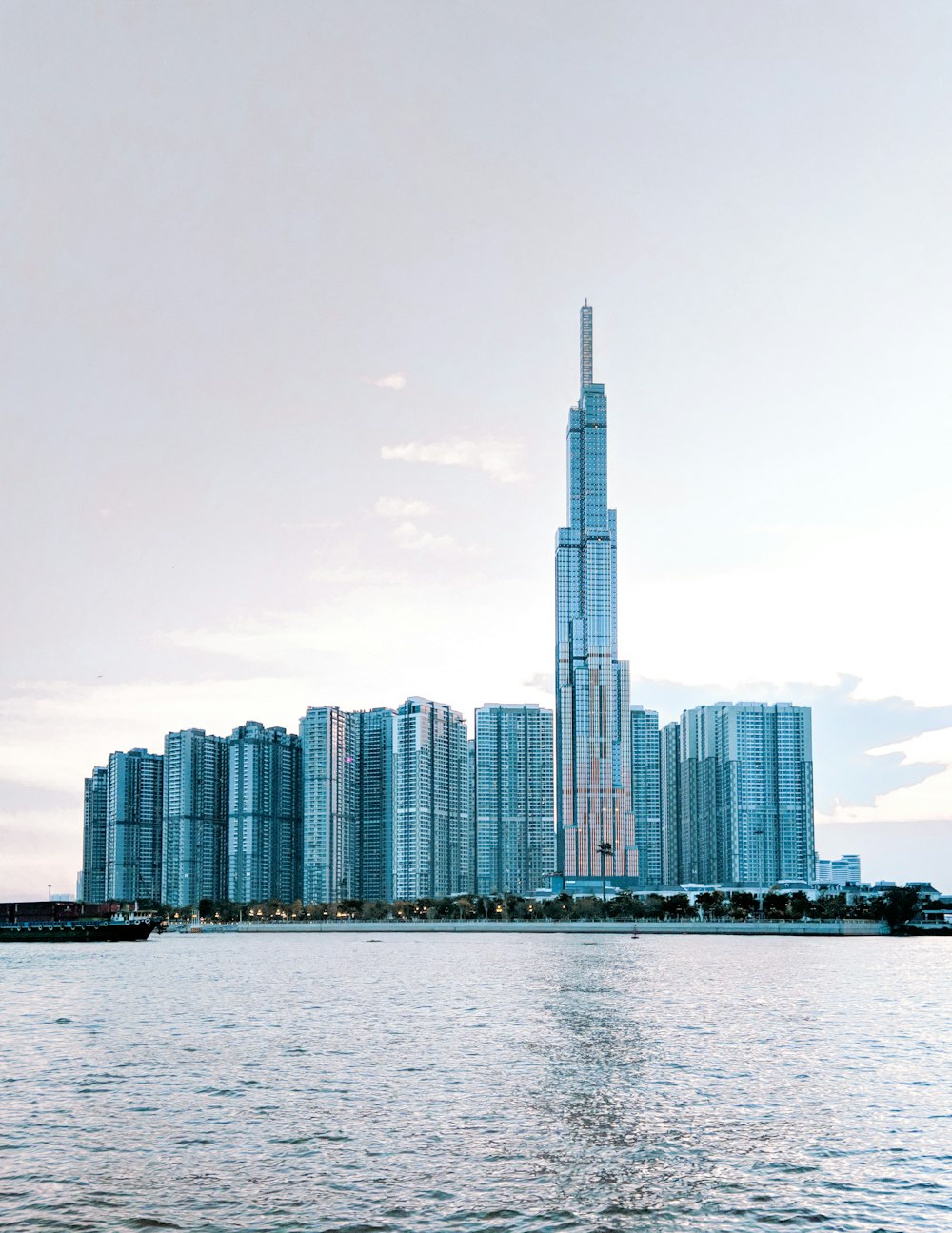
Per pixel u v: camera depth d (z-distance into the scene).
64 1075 96.56
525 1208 57.47
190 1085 90.88
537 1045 114.19
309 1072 97.38
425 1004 161.75
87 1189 60.62
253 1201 58.56
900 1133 72.94
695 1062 102.75
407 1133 72.81
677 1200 58.75
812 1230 54.44
